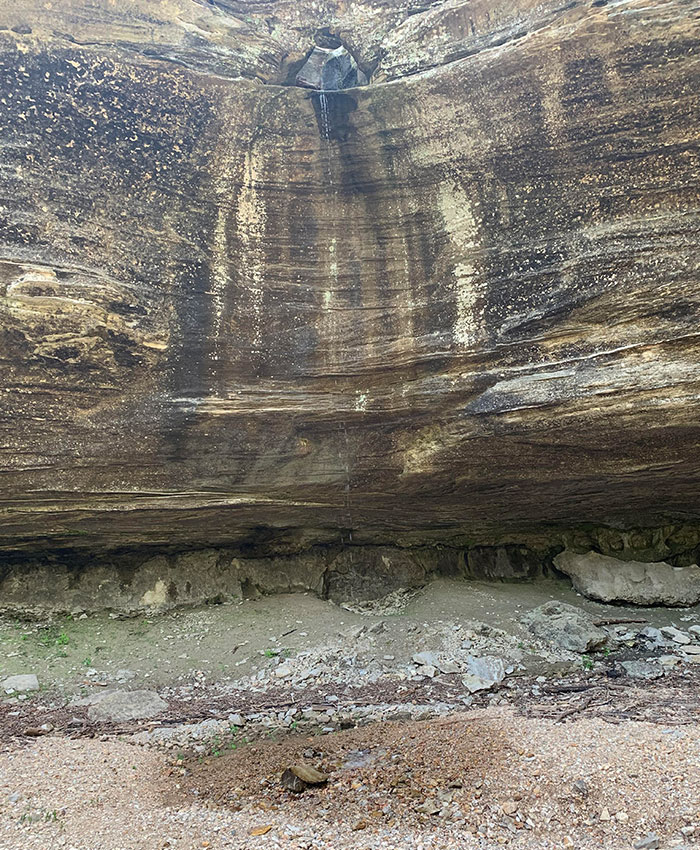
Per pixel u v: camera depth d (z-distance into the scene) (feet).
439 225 20.33
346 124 20.75
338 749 14.56
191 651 21.99
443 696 18.30
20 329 17.84
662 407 18.51
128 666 20.95
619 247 18.29
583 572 25.75
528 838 10.22
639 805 10.75
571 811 10.83
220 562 25.80
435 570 27.20
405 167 20.56
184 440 20.49
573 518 25.77
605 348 18.71
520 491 22.97
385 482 22.61
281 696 18.88
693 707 15.76
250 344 20.42
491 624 22.84
